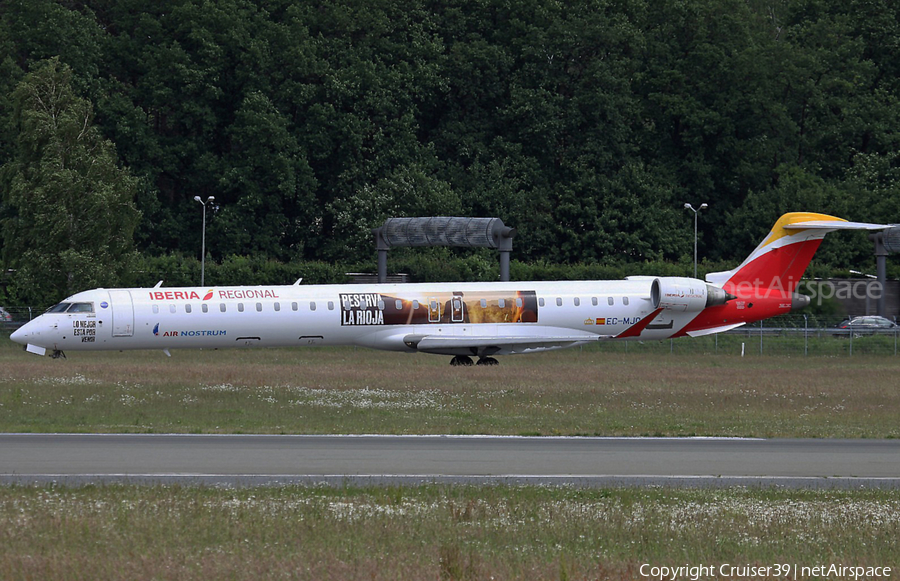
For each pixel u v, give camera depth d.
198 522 58.09
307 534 56.25
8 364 157.75
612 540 56.53
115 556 51.56
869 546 56.69
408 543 54.75
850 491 70.75
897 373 170.62
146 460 79.75
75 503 62.62
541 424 102.75
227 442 89.06
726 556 54.06
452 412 110.88
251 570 49.19
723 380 152.25
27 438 89.75
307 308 173.38
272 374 147.88
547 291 183.38
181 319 168.75
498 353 182.00
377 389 130.25
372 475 74.44
